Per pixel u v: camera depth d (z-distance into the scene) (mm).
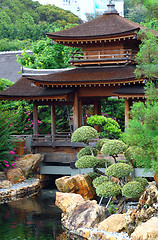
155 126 13867
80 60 24906
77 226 15742
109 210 17453
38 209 18828
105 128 22328
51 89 24594
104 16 26234
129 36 23188
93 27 24906
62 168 24172
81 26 25406
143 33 15281
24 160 23734
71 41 24500
